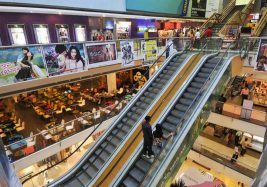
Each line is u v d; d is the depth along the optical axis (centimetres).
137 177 599
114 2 1288
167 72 947
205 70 870
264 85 1536
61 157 1339
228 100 1388
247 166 1113
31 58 764
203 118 731
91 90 1894
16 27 1134
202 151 1277
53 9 1022
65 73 879
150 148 603
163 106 775
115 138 765
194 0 1898
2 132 1141
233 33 1430
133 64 1177
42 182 1138
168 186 637
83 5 1131
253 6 1825
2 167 384
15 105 1642
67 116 1402
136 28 1803
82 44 918
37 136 960
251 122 1089
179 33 1806
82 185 673
